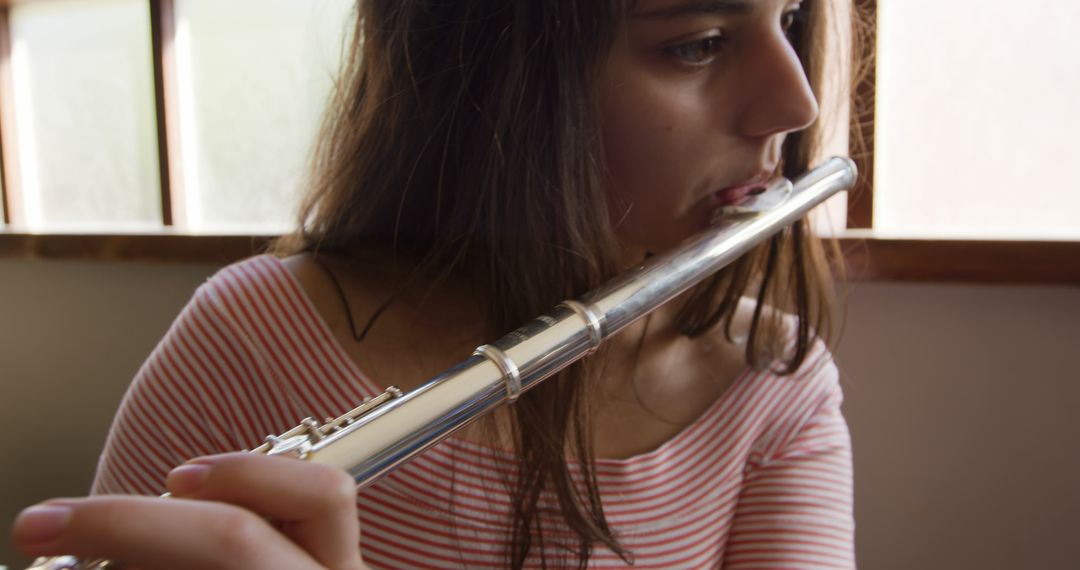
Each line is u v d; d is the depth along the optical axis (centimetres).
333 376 64
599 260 61
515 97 60
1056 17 101
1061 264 97
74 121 161
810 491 75
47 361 162
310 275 67
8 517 168
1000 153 105
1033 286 101
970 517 107
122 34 154
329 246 70
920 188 109
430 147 65
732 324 81
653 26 55
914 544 109
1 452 168
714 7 54
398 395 44
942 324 105
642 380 72
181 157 151
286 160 144
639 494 68
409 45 64
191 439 64
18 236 156
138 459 65
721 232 59
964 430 106
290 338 64
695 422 72
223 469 32
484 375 44
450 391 42
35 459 166
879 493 110
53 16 159
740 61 57
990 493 106
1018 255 99
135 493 65
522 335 47
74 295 157
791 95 56
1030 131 104
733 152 60
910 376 107
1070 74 101
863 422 109
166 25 146
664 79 57
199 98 149
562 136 59
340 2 117
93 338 157
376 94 68
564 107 58
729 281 74
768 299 81
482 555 63
